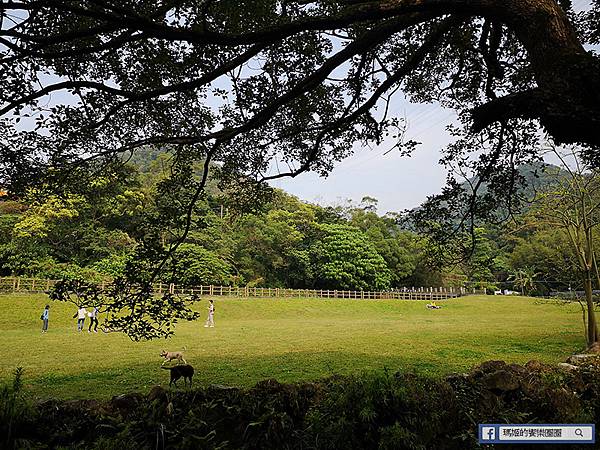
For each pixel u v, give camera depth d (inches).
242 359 442.9
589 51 115.6
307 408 151.4
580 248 486.6
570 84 108.6
